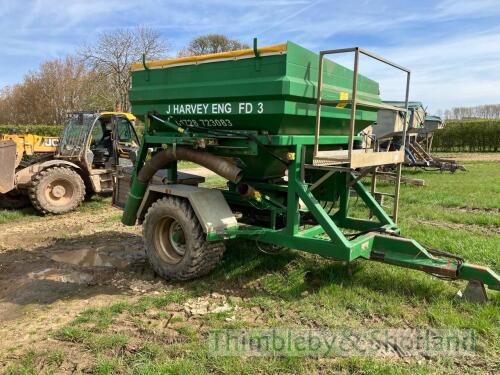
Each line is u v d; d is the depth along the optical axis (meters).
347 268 4.87
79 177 9.20
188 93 4.76
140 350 3.34
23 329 3.87
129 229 7.58
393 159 4.77
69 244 6.68
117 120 10.09
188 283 4.77
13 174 8.70
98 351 3.35
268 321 3.79
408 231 6.54
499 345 3.30
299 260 5.21
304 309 4.00
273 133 4.36
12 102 34.22
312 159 4.59
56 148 9.96
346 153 4.61
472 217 7.58
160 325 3.80
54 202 8.91
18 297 4.66
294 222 4.45
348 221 5.56
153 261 4.97
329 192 5.57
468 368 3.05
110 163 10.03
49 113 32.72
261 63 4.15
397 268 4.82
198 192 4.66
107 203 9.93
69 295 4.66
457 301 4.02
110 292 4.70
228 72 4.40
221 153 4.93
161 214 4.84
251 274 4.89
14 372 3.10
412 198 9.66
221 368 3.06
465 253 5.41
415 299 4.11
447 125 30.12
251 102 4.28
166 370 3.03
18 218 8.62
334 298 4.18
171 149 5.02
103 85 31.36
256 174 5.14
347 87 5.07
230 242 5.87
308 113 4.42
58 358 3.27
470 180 13.15
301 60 4.18
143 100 5.31
